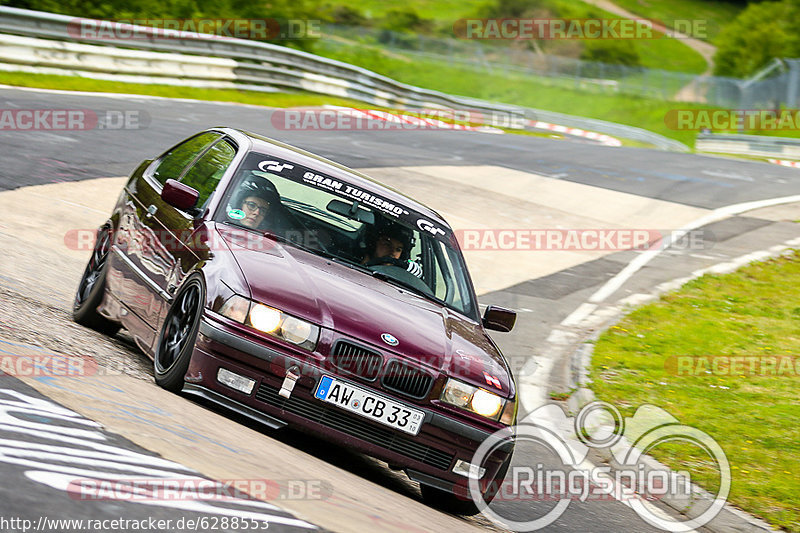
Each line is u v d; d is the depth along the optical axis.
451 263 18.98
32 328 16.42
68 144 41.28
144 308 17.12
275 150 19.06
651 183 67.81
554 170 67.81
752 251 49.53
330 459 15.42
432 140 74.75
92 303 19.27
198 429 12.55
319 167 19.14
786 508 19.98
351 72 92.44
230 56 79.12
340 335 14.61
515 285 38.00
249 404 14.41
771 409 27.22
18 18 60.12
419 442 14.78
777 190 71.44
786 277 44.66
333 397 14.41
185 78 73.56
